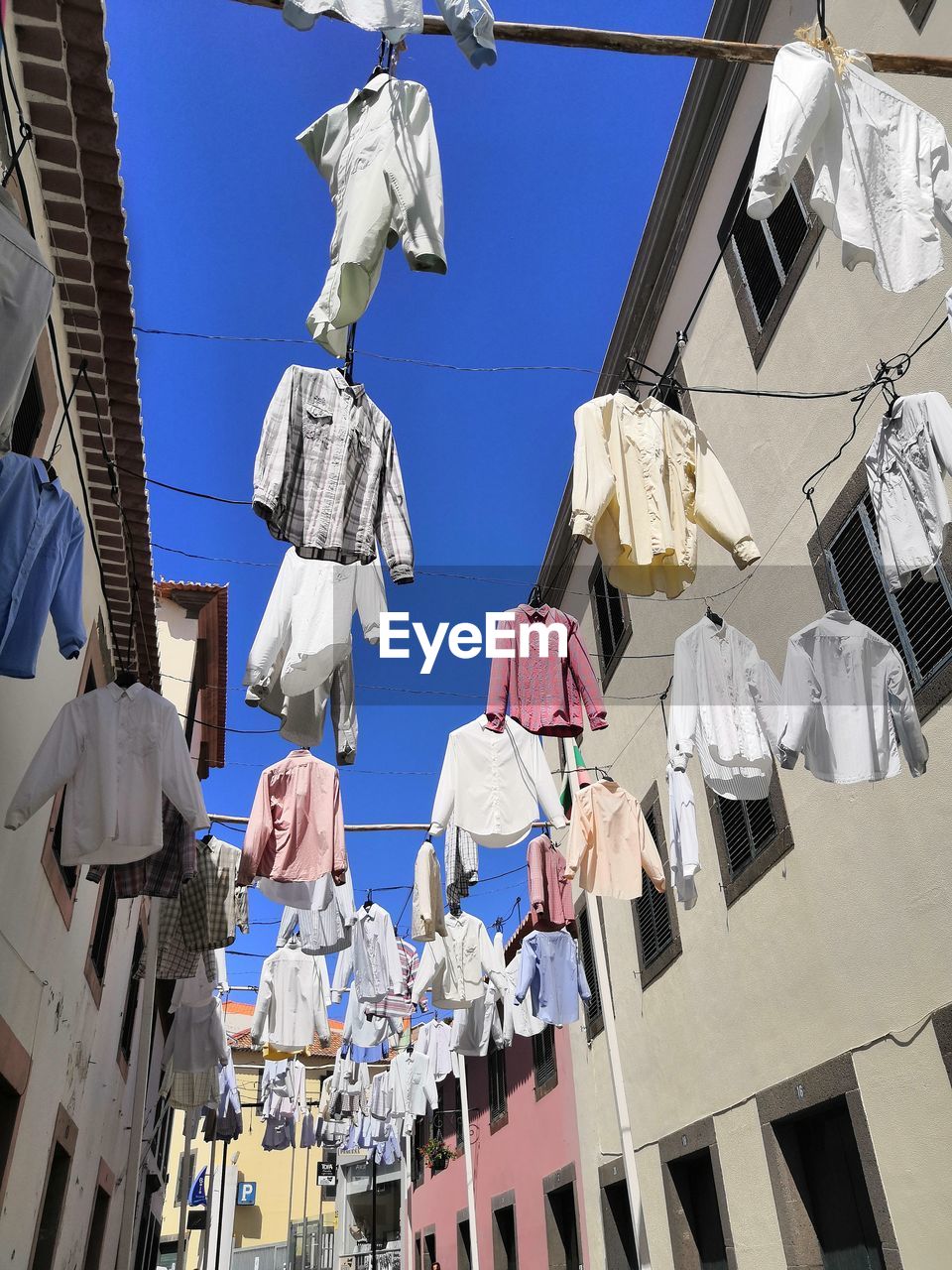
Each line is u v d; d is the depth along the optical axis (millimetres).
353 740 5000
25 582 3082
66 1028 6090
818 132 3445
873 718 4266
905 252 3338
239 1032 23906
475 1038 10680
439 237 3438
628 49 3223
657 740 8375
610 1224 9211
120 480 5594
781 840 5906
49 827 5016
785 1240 5684
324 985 9023
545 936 8750
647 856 6715
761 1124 6051
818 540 5656
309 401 4160
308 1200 26172
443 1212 16906
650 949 8406
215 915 6684
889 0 4953
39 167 3959
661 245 8188
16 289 2672
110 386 5008
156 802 4242
